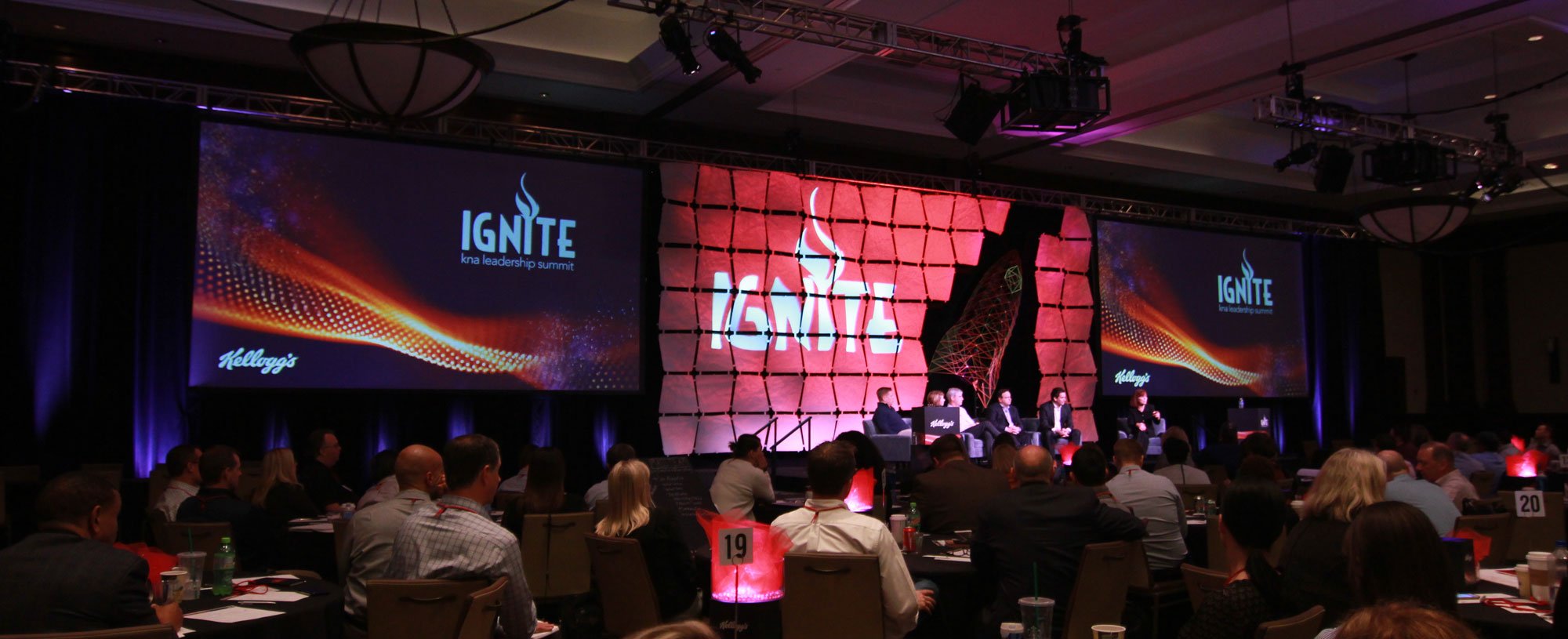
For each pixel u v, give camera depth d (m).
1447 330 17.06
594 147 10.59
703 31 8.27
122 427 8.50
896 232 11.63
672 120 10.91
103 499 2.82
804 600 3.51
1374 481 3.00
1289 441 15.16
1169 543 5.13
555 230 9.83
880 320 11.48
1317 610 2.51
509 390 9.51
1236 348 14.09
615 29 9.73
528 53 9.22
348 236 8.95
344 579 3.73
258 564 4.88
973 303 12.73
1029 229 13.21
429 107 5.40
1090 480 4.35
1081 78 7.97
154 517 5.37
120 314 8.52
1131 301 13.19
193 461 5.63
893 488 7.61
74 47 8.46
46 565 2.66
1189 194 14.64
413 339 9.14
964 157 12.68
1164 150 12.89
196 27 8.10
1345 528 2.96
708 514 3.59
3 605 2.61
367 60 5.10
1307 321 15.13
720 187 10.66
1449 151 11.16
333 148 8.95
